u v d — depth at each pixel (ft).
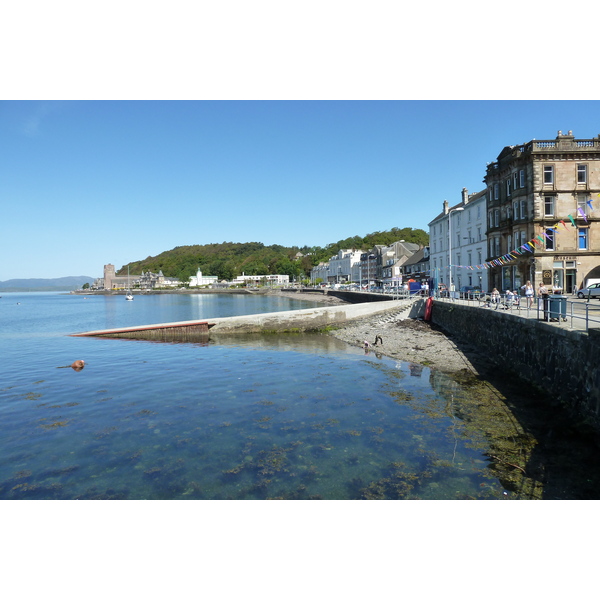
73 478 29.22
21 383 56.18
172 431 37.65
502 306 74.08
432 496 25.27
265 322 107.45
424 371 58.13
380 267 333.01
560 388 40.65
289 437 35.42
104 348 86.94
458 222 171.12
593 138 109.29
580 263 107.76
